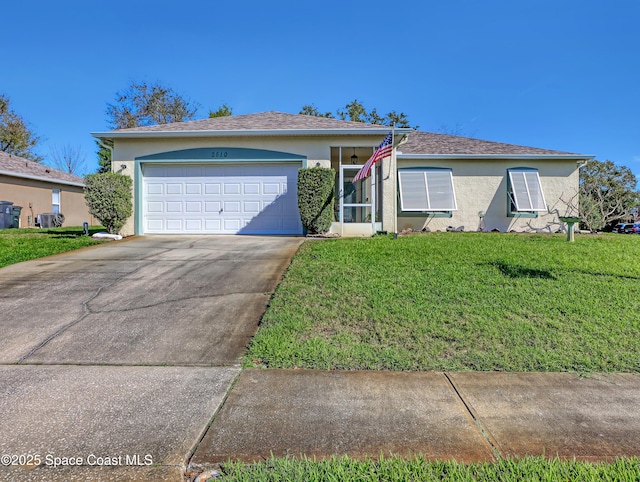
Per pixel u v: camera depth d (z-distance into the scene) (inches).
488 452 95.0
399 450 95.5
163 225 482.6
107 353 155.6
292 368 144.3
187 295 225.1
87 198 432.8
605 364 146.9
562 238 443.5
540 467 88.3
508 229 596.7
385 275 252.1
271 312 194.7
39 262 303.4
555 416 112.3
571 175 603.5
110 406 116.0
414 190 577.0
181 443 98.3
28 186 778.2
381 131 464.1
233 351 158.1
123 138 474.3
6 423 106.3
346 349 157.2
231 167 480.7
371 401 120.3
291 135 469.7
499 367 144.7
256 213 480.1
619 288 230.5
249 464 90.2
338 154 517.3
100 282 248.8
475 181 596.4
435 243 371.6
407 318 186.2
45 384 130.1
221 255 330.0
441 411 114.5
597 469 87.6
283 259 314.0
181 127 495.2
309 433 102.9
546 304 204.1
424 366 145.3
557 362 147.7
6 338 168.4
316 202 441.1
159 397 122.0
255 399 121.2
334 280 241.8
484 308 198.5
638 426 107.6
